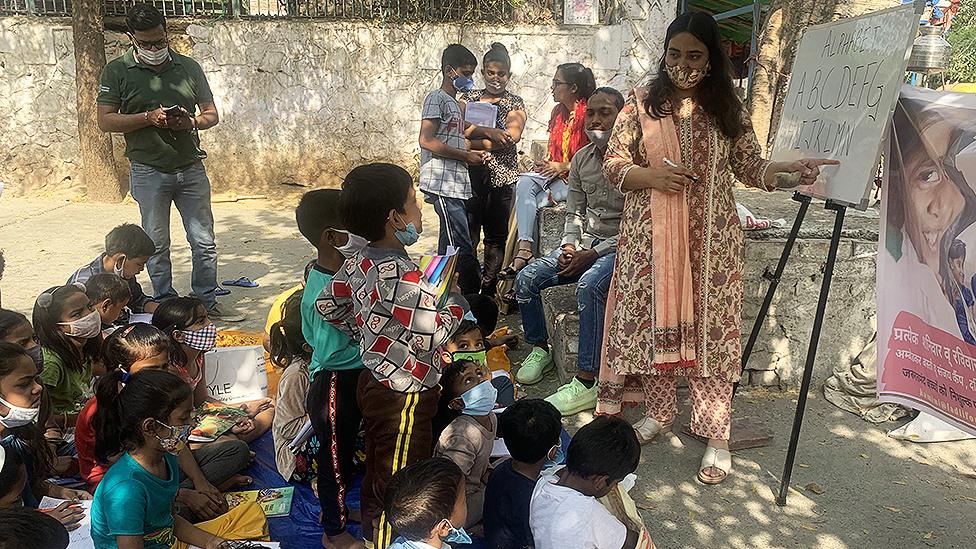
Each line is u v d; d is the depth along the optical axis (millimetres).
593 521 2439
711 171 3295
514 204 5906
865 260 4242
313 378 2967
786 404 4254
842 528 3152
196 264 5531
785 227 4203
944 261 2738
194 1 9859
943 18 6426
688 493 3422
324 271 2943
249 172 10234
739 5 9922
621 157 3410
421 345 2598
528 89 10203
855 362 4375
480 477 3068
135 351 3164
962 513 3242
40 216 8727
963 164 2605
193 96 5281
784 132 3713
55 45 9516
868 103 2994
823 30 3533
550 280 4668
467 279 4988
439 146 5312
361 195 2561
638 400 3902
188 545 2775
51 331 3441
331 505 2885
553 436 2664
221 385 3996
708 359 3412
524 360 4922
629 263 3436
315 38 9891
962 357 2701
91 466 3193
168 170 5184
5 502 2465
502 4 10055
